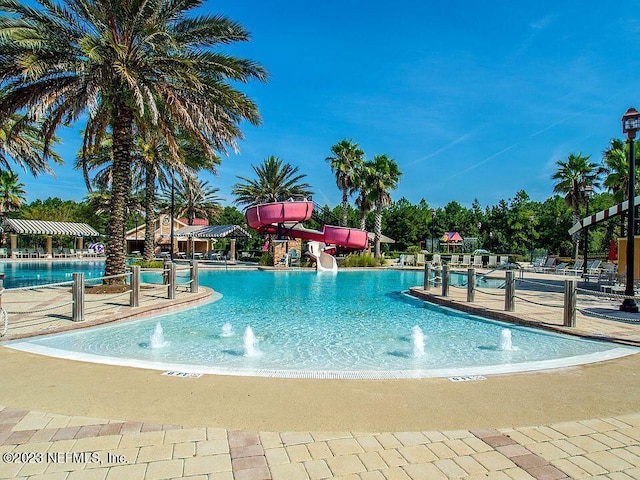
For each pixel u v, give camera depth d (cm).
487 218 5225
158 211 4262
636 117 838
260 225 2636
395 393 401
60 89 1100
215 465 259
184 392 397
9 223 3281
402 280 1936
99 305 957
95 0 1119
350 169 3309
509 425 325
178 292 1242
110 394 388
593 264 1950
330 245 3028
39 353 549
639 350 589
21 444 284
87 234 3791
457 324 855
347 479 245
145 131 1464
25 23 1062
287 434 305
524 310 930
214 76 1307
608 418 340
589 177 3012
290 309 1056
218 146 1380
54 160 1742
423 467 259
